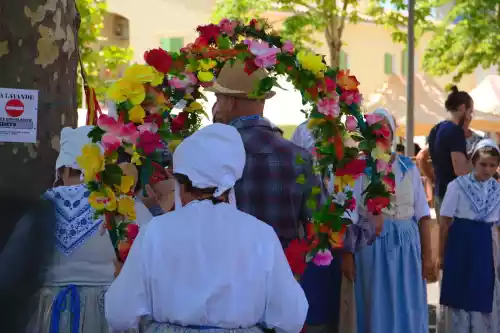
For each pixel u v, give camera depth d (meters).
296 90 4.30
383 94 22.11
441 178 7.95
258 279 3.07
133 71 3.89
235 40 4.35
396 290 5.83
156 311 3.06
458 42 19.31
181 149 3.19
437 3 18.83
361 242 5.32
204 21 28.92
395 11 18.80
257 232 3.14
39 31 5.05
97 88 17.28
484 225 6.49
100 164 3.80
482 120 19.28
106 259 4.10
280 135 4.50
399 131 20.80
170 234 3.07
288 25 17.59
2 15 4.94
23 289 2.82
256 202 4.23
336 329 5.58
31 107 5.04
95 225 4.10
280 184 4.24
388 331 5.79
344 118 4.24
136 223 3.89
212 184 3.14
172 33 28.88
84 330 4.05
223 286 3.01
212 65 4.24
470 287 6.47
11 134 5.00
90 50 18.08
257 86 4.25
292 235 4.25
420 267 5.91
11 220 2.94
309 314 5.48
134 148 3.85
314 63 4.12
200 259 3.04
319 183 4.32
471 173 6.57
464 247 6.50
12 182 5.00
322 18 17.45
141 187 4.10
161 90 4.22
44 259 2.93
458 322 6.58
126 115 3.89
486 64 19.44
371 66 33.50
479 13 19.09
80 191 4.14
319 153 4.25
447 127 7.85
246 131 4.35
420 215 6.05
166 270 3.04
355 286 5.83
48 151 5.14
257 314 3.10
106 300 3.11
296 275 3.99
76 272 4.08
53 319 3.99
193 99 4.53
